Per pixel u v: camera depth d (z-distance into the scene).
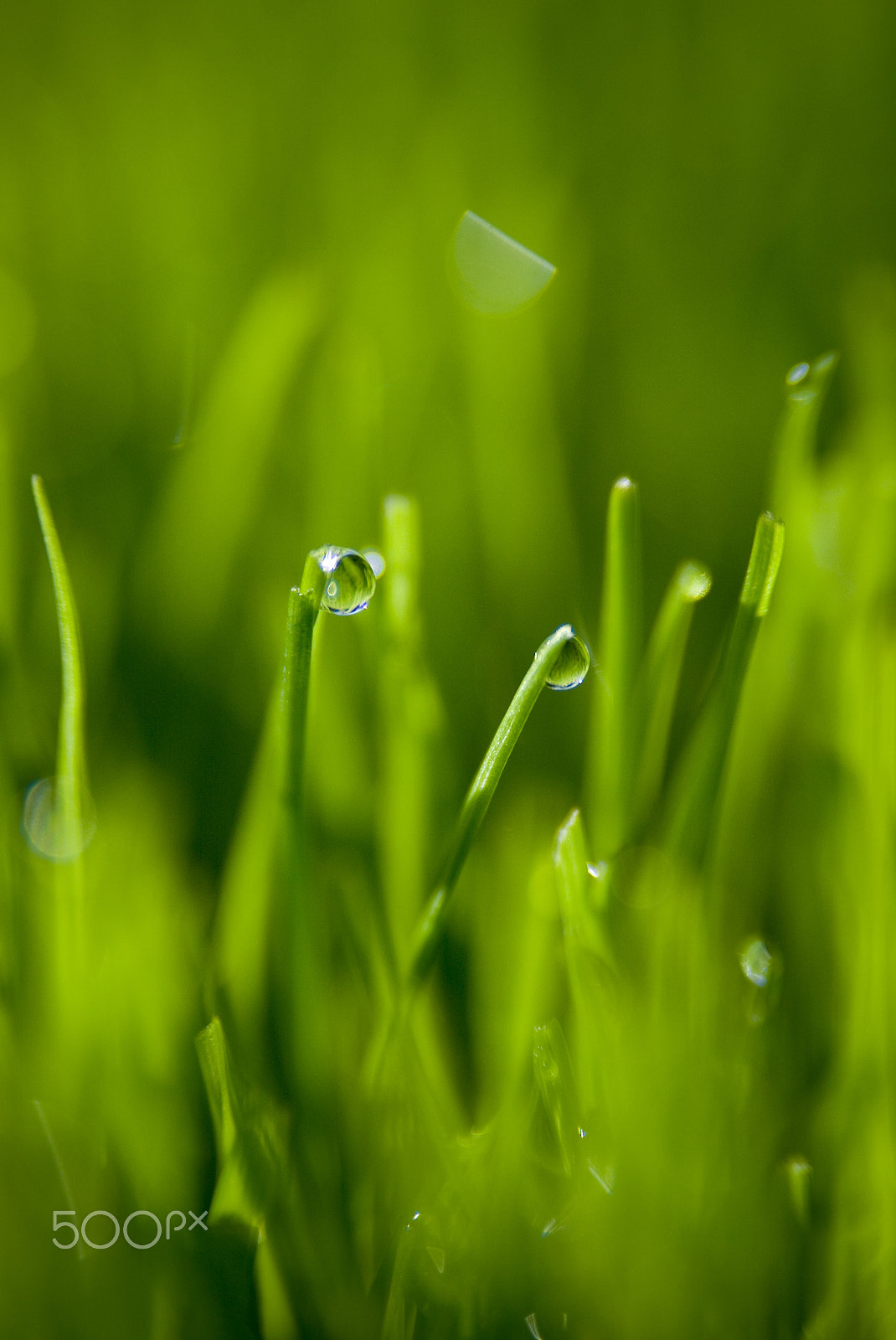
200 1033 0.17
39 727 0.18
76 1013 0.17
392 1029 0.17
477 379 0.20
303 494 0.20
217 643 0.19
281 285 0.19
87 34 0.26
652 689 0.17
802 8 0.26
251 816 0.17
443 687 0.19
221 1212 0.17
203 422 0.19
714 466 0.20
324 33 0.26
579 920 0.17
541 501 0.19
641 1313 0.17
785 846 0.18
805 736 0.18
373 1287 0.17
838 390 0.20
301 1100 0.17
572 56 0.26
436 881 0.18
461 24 0.26
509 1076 0.17
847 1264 0.17
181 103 0.25
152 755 0.19
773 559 0.17
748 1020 0.17
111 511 0.20
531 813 0.18
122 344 0.21
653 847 0.17
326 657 0.18
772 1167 0.17
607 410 0.20
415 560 0.18
